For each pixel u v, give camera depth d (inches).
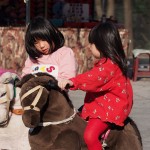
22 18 633.6
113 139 191.5
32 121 175.9
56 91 184.9
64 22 600.4
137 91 502.3
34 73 197.2
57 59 213.8
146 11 922.1
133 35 918.4
